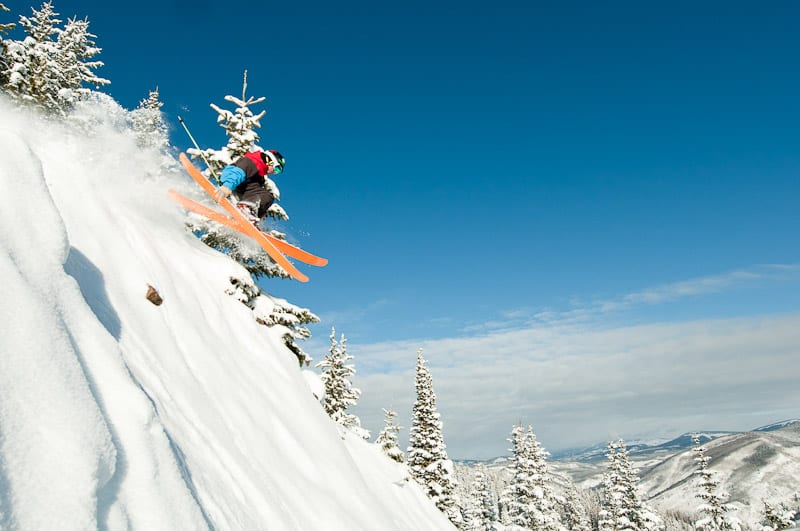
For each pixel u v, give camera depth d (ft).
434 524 58.34
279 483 18.65
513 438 127.95
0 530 5.39
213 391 19.39
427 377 106.63
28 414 6.63
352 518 22.33
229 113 46.39
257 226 31.01
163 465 8.73
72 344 9.07
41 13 64.59
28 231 9.43
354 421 87.04
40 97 54.19
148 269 21.50
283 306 40.57
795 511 107.14
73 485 6.49
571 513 177.37
